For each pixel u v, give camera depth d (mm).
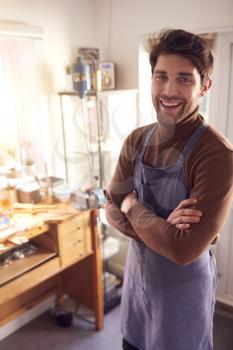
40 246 1929
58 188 2061
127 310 1335
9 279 1674
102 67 2270
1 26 1828
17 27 1895
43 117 2166
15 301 2150
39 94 2105
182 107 956
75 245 1957
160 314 1174
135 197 1166
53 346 2139
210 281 1190
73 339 2189
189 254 922
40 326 2309
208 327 1221
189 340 1183
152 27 2143
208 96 2107
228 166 910
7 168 2074
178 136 1011
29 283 1750
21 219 1815
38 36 2002
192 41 912
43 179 2139
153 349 1224
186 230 918
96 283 2174
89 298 2334
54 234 1851
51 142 2234
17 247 1857
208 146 945
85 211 1940
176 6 2029
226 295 2400
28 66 2080
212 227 906
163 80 960
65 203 2031
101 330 2258
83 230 1983
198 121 1004
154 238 980
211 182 910
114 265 2770
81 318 2367
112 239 2494
